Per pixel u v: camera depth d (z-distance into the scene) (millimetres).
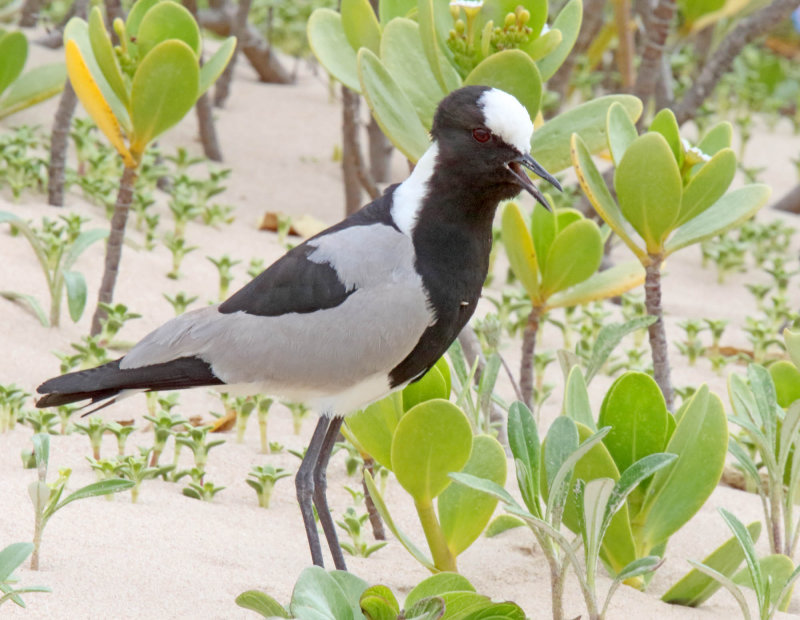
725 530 8562
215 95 18344
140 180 14195
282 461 9211
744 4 13602
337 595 5809
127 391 7426
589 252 9781
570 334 12648
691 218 9016
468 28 9438
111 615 6230
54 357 10492
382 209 7383
